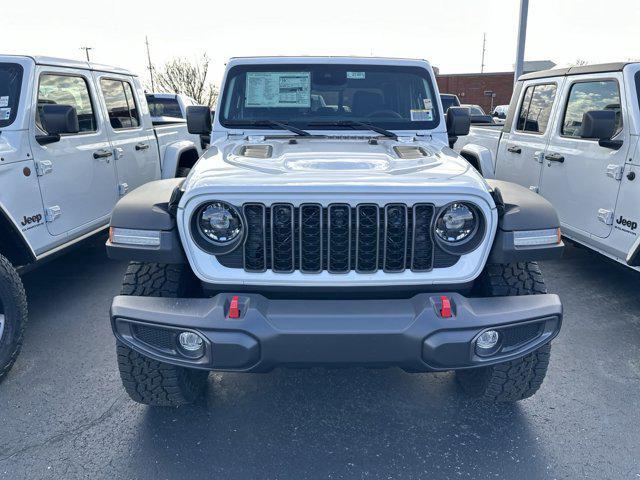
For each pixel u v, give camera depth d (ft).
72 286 16.25
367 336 7.21
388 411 9.89
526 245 7.85
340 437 9.16
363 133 12.04
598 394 10.46
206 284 7.83
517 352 7.80
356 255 7.59
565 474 8.28
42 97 13.46
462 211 7.61
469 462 8.54
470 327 7.35
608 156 14.14
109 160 16.39
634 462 8.54
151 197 8.27
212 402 10.15
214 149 10.32
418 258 7.72
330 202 7.40
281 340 7.23
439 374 11.13
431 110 12.47
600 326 13.52
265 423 9.53
